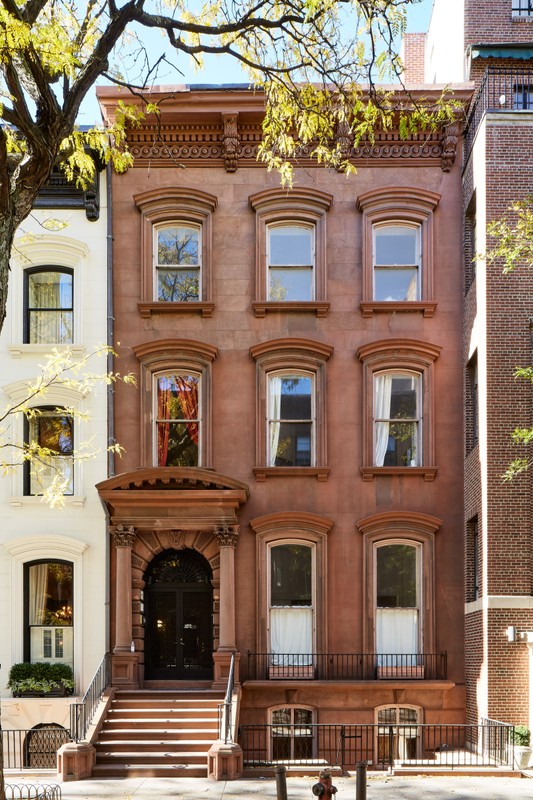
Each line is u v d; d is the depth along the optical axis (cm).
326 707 2123
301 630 2206
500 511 2016
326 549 2202
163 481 2127
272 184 2339
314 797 1545
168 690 2080
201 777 1767
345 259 2311
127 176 2331
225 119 2289
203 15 1532
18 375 2267
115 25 1313
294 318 2289
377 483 2239
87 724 1906
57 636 2209
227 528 2142
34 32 1266
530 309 2061
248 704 2122
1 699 2100
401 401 2292
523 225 1795
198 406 2281
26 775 1792
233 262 2311
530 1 2442
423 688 2130
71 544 2192
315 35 1530
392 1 1398
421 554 2220
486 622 1980
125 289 2300
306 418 2283
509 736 1861
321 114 1573
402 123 1557
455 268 2309
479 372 2128
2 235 1192
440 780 1733
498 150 2095
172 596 2236
